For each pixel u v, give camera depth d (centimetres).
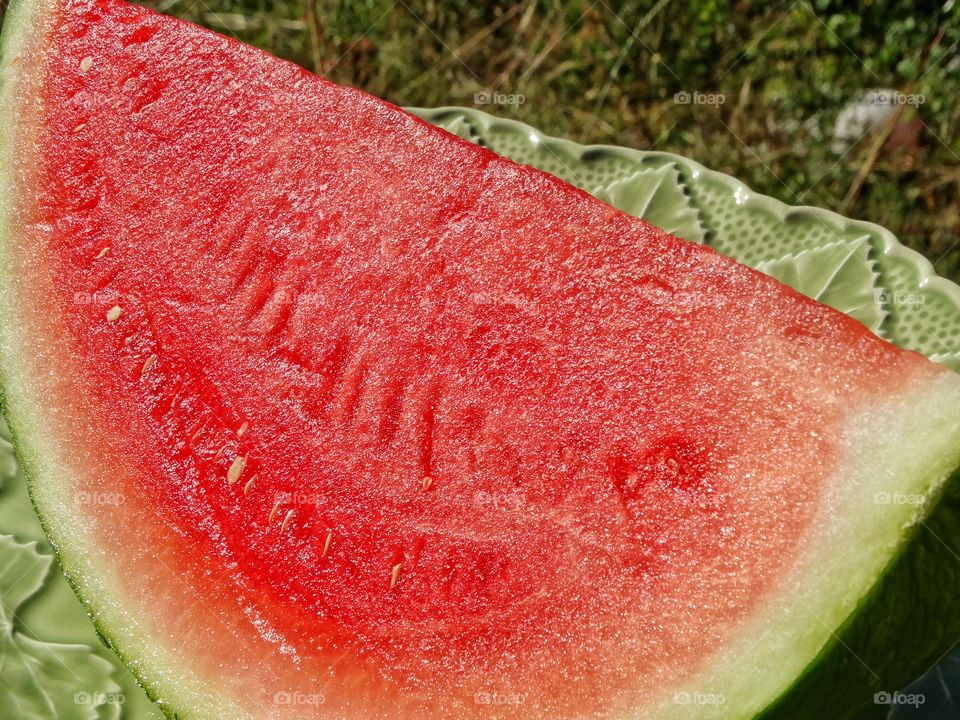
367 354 34
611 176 40
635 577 32
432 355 34
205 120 36
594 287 33
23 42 37
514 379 33
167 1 58
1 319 36
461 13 58
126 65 37
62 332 36
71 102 37
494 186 34
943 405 31
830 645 30
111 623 35
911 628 32
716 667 31
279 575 34
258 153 36
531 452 33
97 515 35
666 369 33
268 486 35
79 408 36
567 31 57
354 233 35
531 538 33
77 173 37
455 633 33
